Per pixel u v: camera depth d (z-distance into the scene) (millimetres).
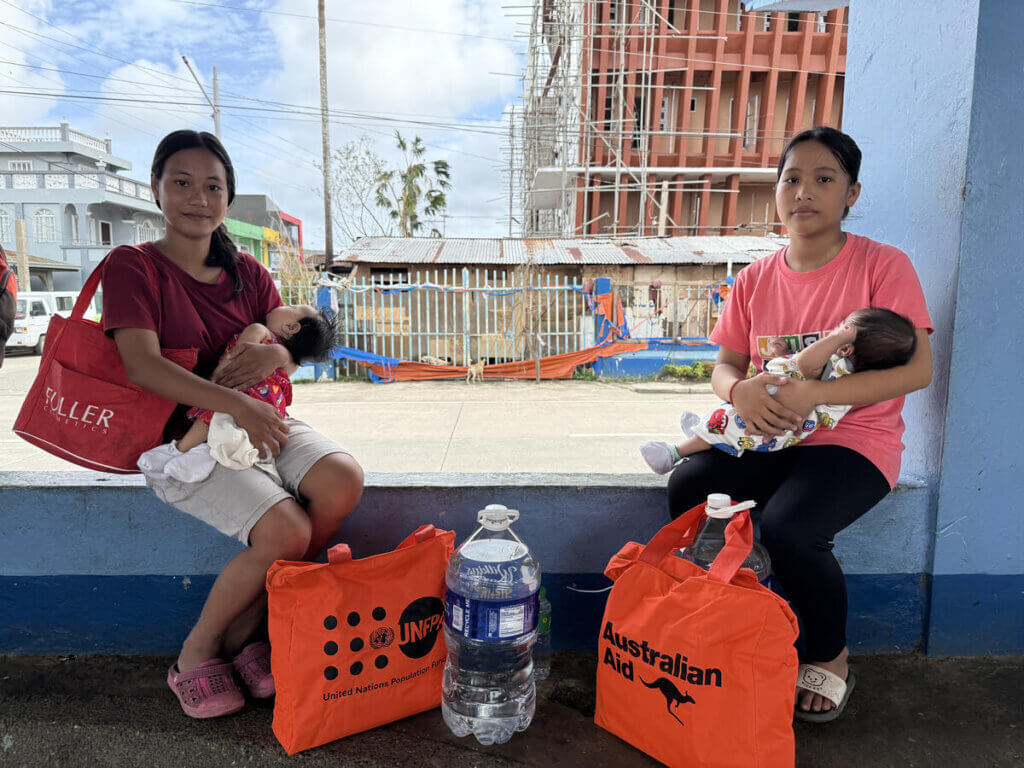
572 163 22781
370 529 2209
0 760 1726
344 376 13453
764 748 1540
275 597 1674
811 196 1916
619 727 1791
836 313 1952
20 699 1963
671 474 2133
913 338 1737
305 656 1684
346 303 13266
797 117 21078
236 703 1868
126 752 1741
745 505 1685
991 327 2102
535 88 25125
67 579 2191
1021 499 2188
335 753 1731
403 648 1829
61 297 19312
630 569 1775
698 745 1592
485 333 13633
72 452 1907
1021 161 2045
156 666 2156
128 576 2191
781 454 2004
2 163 32375
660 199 22172
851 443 1896
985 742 1811
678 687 1628
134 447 1924
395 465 6152
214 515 1823
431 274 14867
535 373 13141
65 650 2227
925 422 2236
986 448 2152
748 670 1534
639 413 9320
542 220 32250
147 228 35750
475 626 1730
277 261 14844
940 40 2158
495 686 1935
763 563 1948
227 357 1938
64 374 1867
